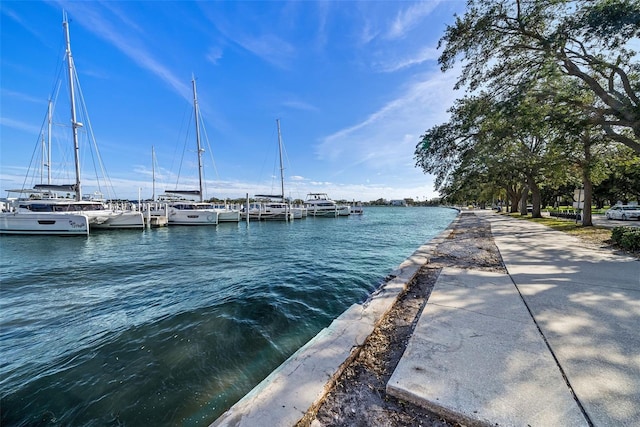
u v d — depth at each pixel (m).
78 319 5.18
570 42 8.05
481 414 1.70
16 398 3.03
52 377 3.36
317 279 7.70
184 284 7.50
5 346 4.16
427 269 5.88
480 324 2.98
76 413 2.80
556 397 1.82
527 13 8.12
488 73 9.68
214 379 3.26
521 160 14.79
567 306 3.41
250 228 26.28
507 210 41.41
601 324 2.88
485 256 7.12
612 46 7.68
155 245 15.47
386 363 2.44
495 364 2.22
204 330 4.52
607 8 6.90
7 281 8.11
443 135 12.48
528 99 8.68
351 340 2.76
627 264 5.72
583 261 6.07
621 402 1.75
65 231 18.77
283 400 1.91
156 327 4.69
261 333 4.40
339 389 2.09
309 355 2.48
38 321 5.11
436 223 31.86
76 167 20.62
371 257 11.21
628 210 19.50
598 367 2.13
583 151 13.06
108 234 20.55
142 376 3.33
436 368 2.19
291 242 16.30
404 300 4.08
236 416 1.79
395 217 46.66
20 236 18.62
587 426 1.58
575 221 18.02
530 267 5.59
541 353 2.36
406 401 1.92
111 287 7.36
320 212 42.91
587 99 8.94
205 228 25.70
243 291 6.63
